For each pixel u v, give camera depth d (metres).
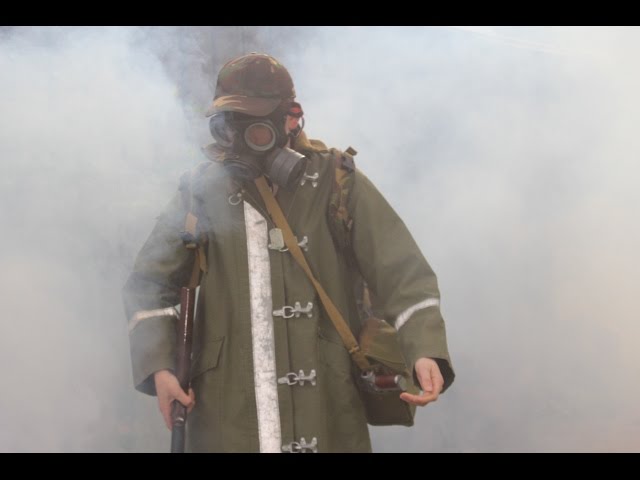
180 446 2.92
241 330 2.98
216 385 2.96
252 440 2.92
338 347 3.01
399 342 3.01
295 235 3.05
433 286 3.05
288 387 2.95
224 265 3.04
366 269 3.11
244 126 3.04
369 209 3.10
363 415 3.03
